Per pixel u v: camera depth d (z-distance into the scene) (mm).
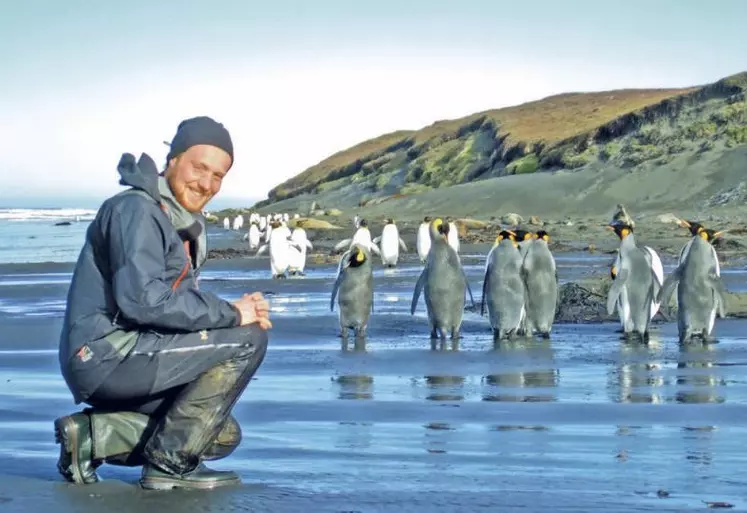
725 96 79438
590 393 8695
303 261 26531
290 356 11539
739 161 63906
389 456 5879
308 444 6289
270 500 4754
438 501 4750
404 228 53031
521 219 54688
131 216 4887
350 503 4707
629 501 4766
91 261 4992
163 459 4957
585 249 33344
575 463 5691
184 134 5184
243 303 5113
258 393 8688
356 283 13430
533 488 5039
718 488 5066
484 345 12805
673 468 5547
